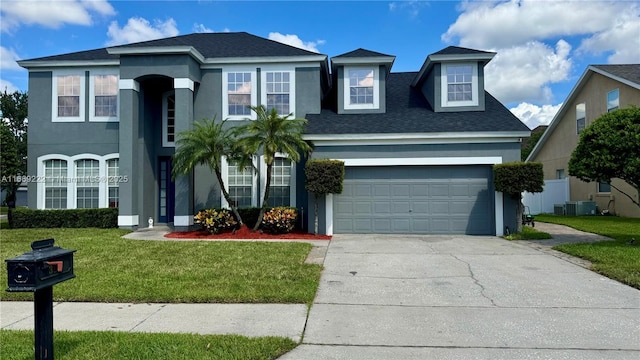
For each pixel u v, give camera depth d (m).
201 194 15.00
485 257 9.38
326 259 9.20
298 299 6.08
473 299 6.19
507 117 13.84
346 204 13.49
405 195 13.40
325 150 13.53
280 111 15.14
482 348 4.38
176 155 12.88
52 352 3.63
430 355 4.21
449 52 14.73
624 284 6.98
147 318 5.36
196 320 5.27
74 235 12.81
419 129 13.26
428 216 13.32
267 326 5.04
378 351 4.31
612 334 4.76
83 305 5.94
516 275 7.67
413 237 12.64
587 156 10.50
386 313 5.56
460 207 13.24
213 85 15.22
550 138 24.00
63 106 15.72
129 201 14.41
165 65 14.26
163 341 4.44
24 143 33.28
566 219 17.31
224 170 15.00
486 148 13.02
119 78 14.48
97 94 15.66
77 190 15.69
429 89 15.90
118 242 11.12
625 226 14.38
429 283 7.13
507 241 11.72
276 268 8.00
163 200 16.23
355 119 14.44
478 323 5.15
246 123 15.07
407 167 13.41
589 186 20.31
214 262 8.57
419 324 5.13
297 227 14.52
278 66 15.21
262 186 14.94
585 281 7.21
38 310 3.57
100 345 4.33
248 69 15.22
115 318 5.36
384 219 13.41
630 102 16.97
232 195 15.02
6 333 4.76
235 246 10.52
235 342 4.41
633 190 17.44
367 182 13.50
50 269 3.43
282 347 4.33
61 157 15.65
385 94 15.96
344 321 5.24
